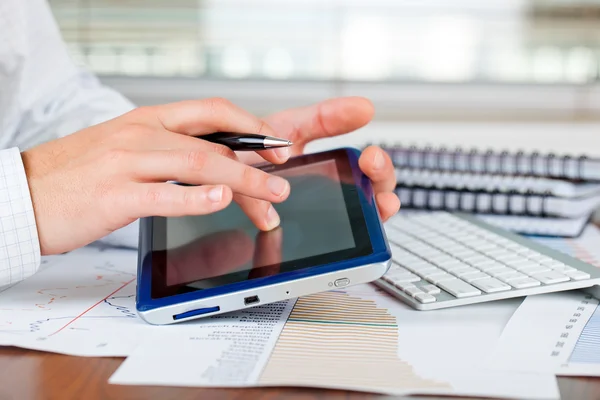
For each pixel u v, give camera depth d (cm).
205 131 54
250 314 50
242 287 47
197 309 47
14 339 44
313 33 125
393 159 83
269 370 40
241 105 124
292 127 65
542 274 54
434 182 80
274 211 54
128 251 68
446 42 125
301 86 124
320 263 48
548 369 40
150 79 122
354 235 50
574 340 44
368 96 125
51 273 60
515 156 79
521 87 124
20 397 37
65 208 50
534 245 62
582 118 124
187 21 123
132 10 122
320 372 39
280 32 124
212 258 51
